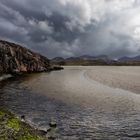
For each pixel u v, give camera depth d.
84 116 27.64
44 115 27.84
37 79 77.50
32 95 43.50
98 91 47.53
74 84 61.56
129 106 33.16
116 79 71.81
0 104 34.41
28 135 15.77
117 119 26.36
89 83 63.59
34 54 129.00
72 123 24.53
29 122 23.98
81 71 134.75
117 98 39.25
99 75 92.69
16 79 76.19
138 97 40.03
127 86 53.69
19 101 37.22
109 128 22.98
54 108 31.98
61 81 70.56
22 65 105.19
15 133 15.13
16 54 104.31
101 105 33.91
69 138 19.72
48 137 19.05
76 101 37.03
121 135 20.94
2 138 13.88
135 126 23.69
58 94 44.31
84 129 22.50
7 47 98.38
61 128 22.58
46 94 44.47
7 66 90.06
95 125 23.92
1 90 50.31
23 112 29.30
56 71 134.75
